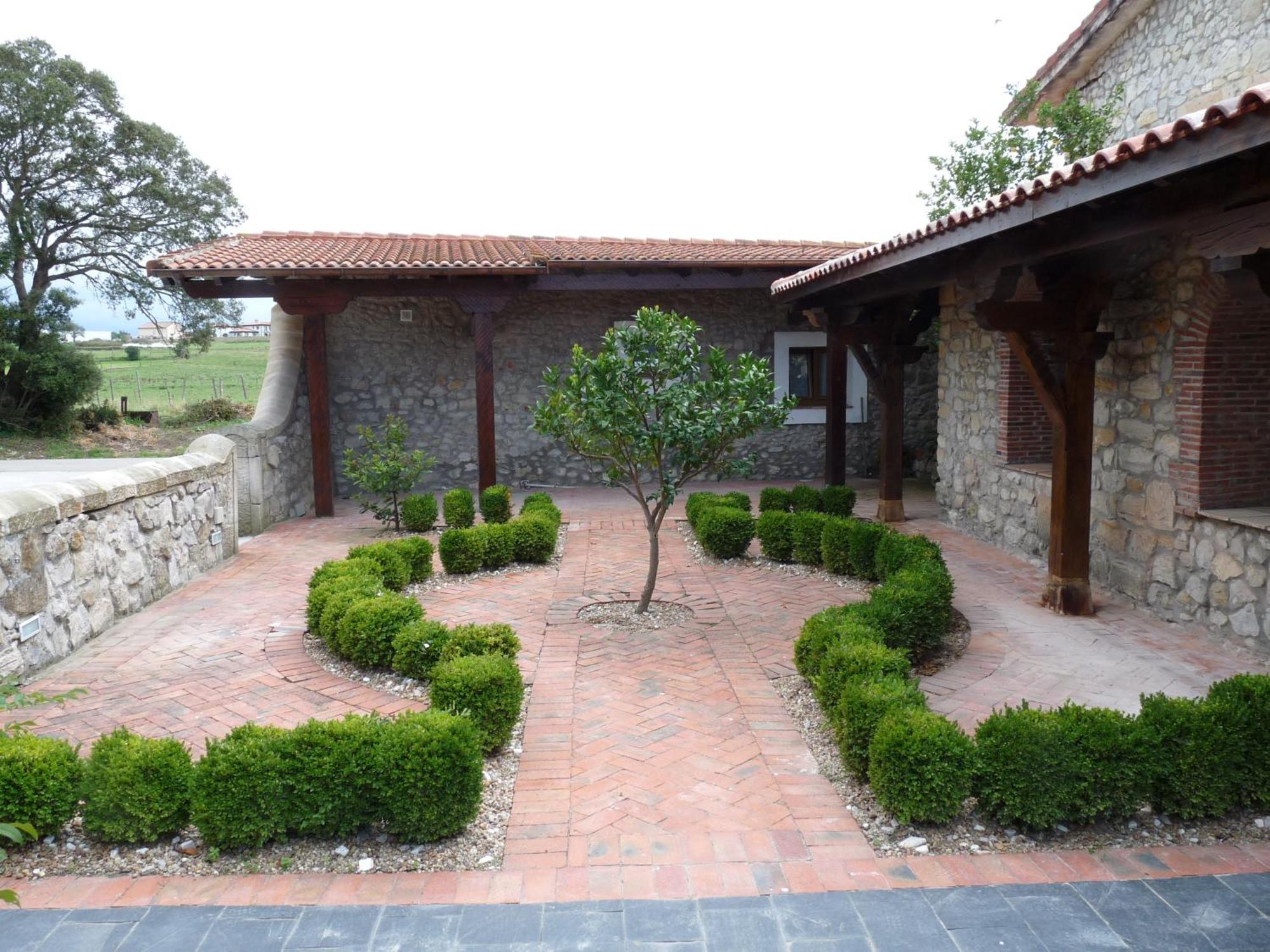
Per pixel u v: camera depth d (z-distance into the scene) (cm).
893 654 406
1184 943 259
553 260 1039
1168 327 569
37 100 1856
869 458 1330
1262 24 629
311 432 1091
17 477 981
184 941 264
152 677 496
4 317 1884
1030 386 805
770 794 354
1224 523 524
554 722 428
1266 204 372
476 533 748
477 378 1030
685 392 579
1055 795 316
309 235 1209
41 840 321
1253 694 342
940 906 279
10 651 476
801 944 260
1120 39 836
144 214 2117
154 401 2695
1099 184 393
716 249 1217
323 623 529
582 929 269
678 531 941
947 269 641
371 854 315
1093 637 549
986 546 834
